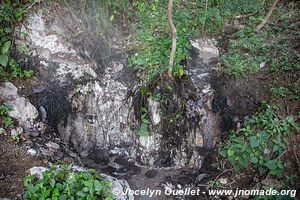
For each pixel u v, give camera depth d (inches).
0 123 170.9
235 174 172.1
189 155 199.3
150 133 195.2
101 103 198.1
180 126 195.8
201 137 197.8
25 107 180.4
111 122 200.5
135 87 196.9
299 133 167.2
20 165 160.4
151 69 195.0
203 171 189.8
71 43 198.4
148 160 199.5
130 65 199.6
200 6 224.7
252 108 187.0
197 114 195.9
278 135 166.4
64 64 196.1
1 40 187.8
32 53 193.3
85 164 194.7
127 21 216.8
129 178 192.1
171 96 193.3
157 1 216.2
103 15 206.8
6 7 187.6
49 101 190.1
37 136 178.4
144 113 193.6
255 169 168.6
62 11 199.9
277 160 163.0
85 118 199.0
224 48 209.5
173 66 195.0
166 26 207.9
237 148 171.6
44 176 150.7
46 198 144.7
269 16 212.8
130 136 200.7
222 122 194.9
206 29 214.8
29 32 192.9
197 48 205.5
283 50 200.2
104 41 205.9
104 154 201.5
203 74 200.4
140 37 206.7
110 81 199.3
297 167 161.8
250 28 215.6
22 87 186.2
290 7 233.1
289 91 182.4
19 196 147.8
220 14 223.1
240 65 194.2
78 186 150.0
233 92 192.4
